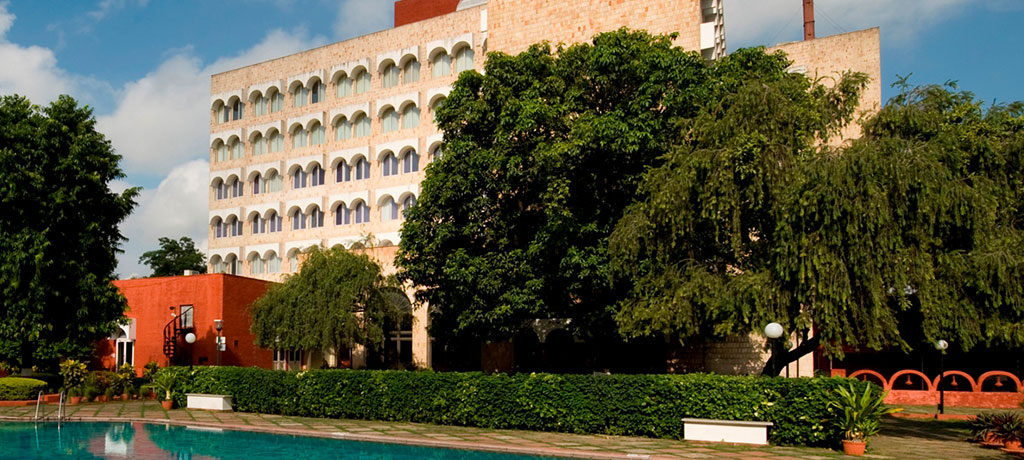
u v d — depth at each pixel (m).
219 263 61.44
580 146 20.27
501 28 38.06
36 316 28.45
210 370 25.50
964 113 20.88
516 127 21.23
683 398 17.41
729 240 18.33
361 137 55.38
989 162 18.36
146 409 25.42
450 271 21.84
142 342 36.94
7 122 29.12
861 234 15.74
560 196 20.31
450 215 23.09
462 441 17.11
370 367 38.06
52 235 29.28
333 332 29.34
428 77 52.84
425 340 35.03
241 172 60.41
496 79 22.84
